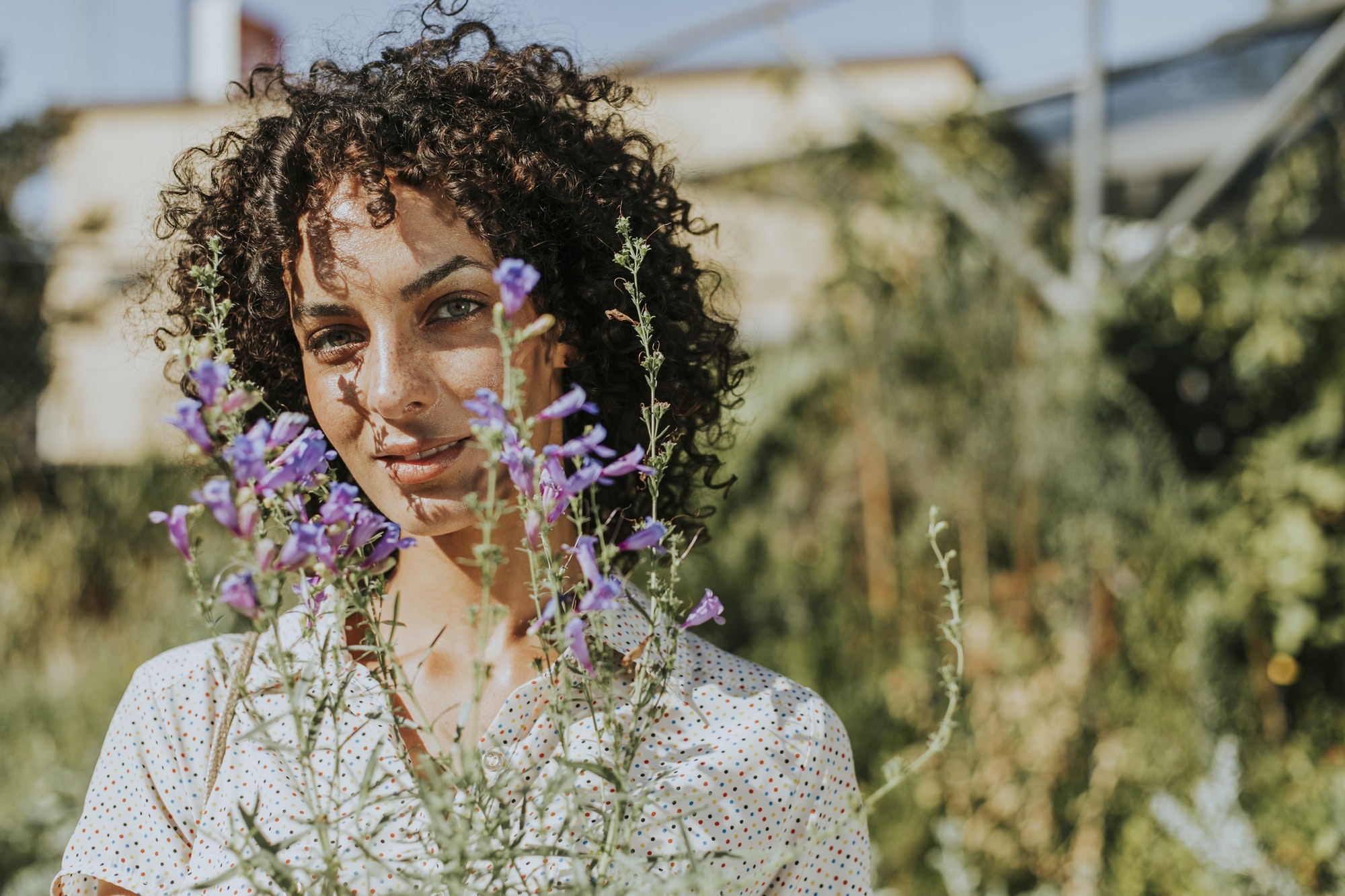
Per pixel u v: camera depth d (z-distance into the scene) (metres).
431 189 0.96
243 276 1.08
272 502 0.78
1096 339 3.69
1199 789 2.64
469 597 1.05
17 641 4.78
